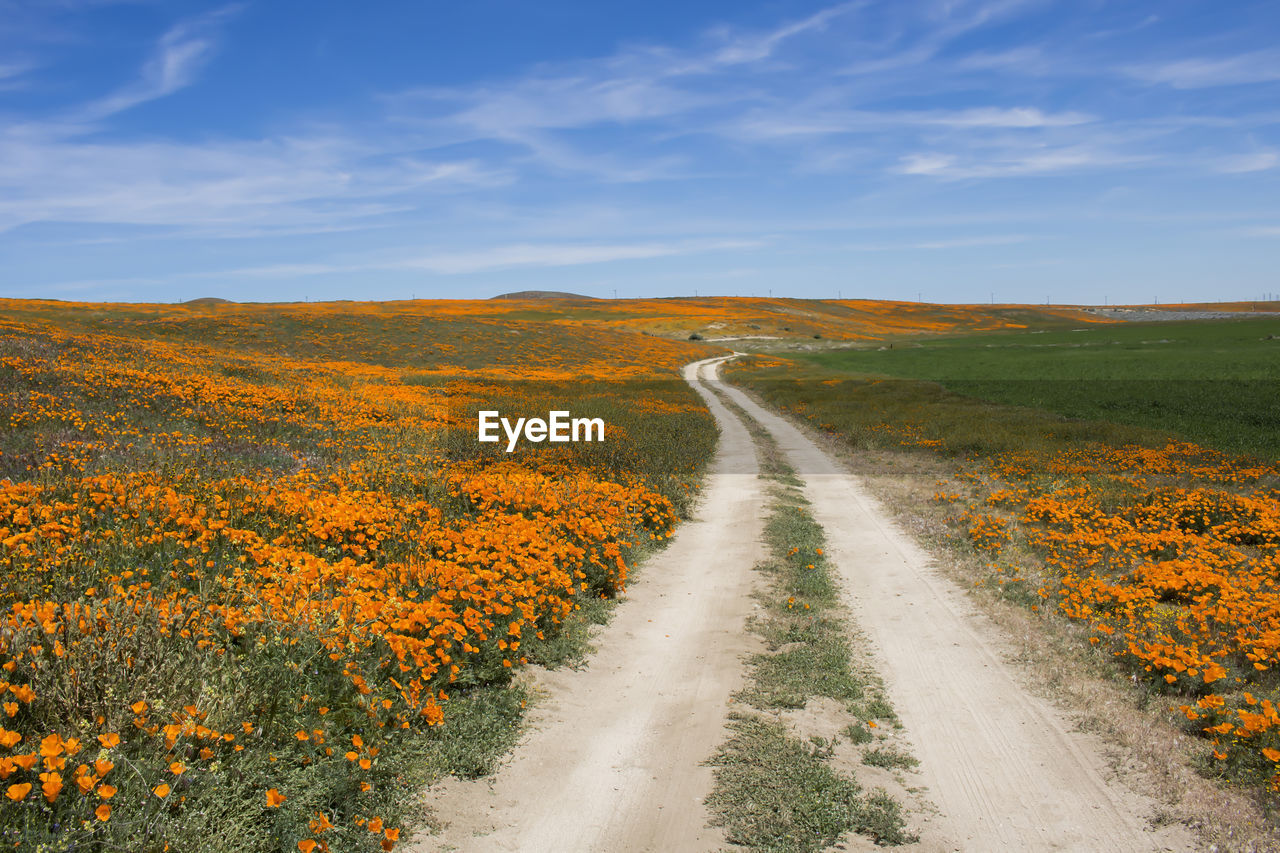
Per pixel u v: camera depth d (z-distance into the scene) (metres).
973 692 6.02
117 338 34.41
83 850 2.78
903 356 80.81
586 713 5.43
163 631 4.06
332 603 4.83
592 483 12.25
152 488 7.23
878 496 15.59
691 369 72.00
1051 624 7.64
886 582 9.25
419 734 4.54
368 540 7.24
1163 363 55.22
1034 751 5.05
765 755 4.87
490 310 142.62
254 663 4.23
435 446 16.55
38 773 2.91
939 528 12.30
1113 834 4.11
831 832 4.06
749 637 7.21
